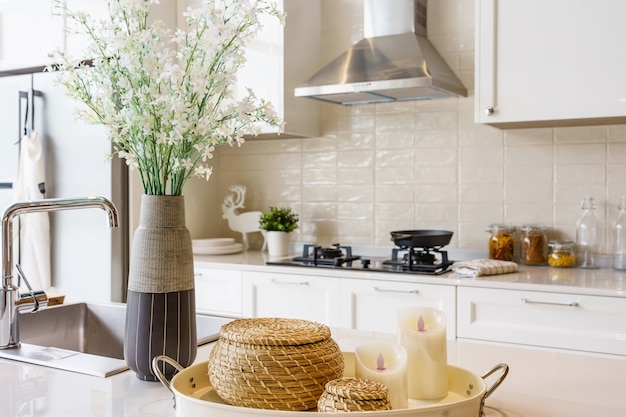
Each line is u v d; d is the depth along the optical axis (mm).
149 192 1313
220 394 989
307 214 3807
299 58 3512
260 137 3758
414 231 3240
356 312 2943
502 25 2877
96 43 1243
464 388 1083
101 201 1532
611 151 3068
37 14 3434
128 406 1106
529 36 2826
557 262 3049
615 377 1246
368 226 3639
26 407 1096
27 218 3357
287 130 3436
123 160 3365
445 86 3057
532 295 2553
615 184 3064
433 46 3395
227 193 4055
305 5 3562
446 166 3430
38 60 3432
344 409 859
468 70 3357
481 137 3346
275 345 962
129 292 1300
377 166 3604
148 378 1278
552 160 3193
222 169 4066
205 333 1806
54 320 1922
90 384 1246
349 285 2945
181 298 1297
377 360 1001
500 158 3305
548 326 2535
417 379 1063
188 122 1229
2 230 1524
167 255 1287
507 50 2869
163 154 1286
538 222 3234
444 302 2730
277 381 946
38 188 3348
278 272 3123
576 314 2480
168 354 1272
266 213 3609
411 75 3006
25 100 3443
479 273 2756
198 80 1194
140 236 1294
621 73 2668
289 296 3109
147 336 1265
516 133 3266
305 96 3281
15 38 3504
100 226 3320
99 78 1277
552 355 1429
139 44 1223
